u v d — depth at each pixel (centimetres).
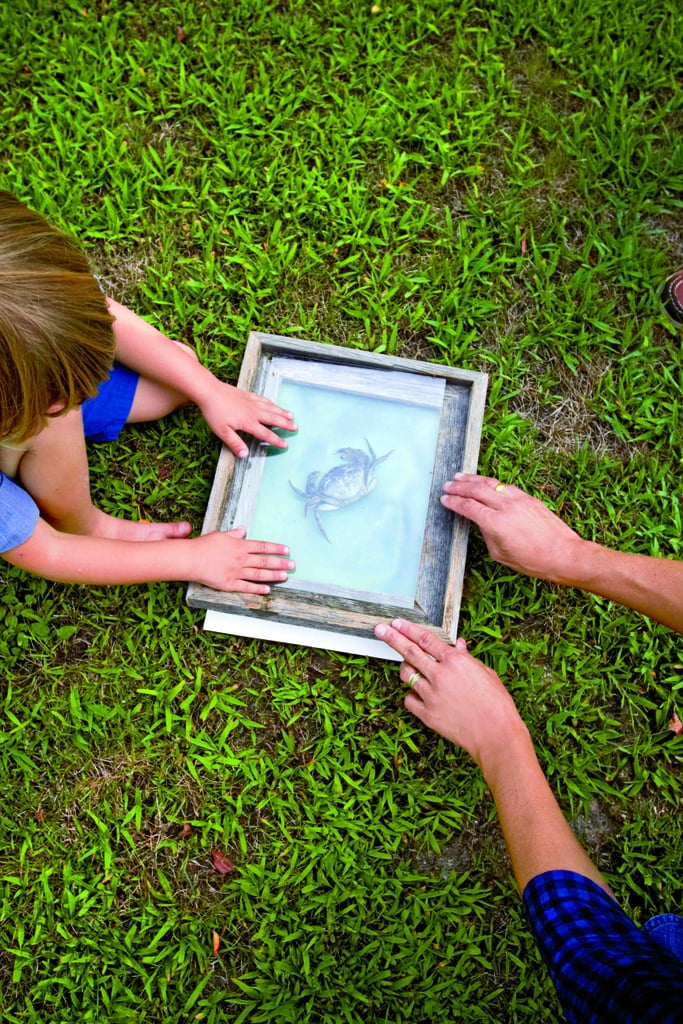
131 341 158
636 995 80
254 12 203
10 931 154
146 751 163
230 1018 151
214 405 162
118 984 151
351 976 154
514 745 139
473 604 169
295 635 164
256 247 187
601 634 169
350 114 195
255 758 163
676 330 187
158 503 174
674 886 157
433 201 194
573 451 180
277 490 164
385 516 163
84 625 169
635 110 202
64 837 159
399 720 165
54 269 104
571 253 191
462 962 154
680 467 180
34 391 107
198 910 156
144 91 199
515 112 200
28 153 192
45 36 200
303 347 170
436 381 171
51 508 150
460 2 204
